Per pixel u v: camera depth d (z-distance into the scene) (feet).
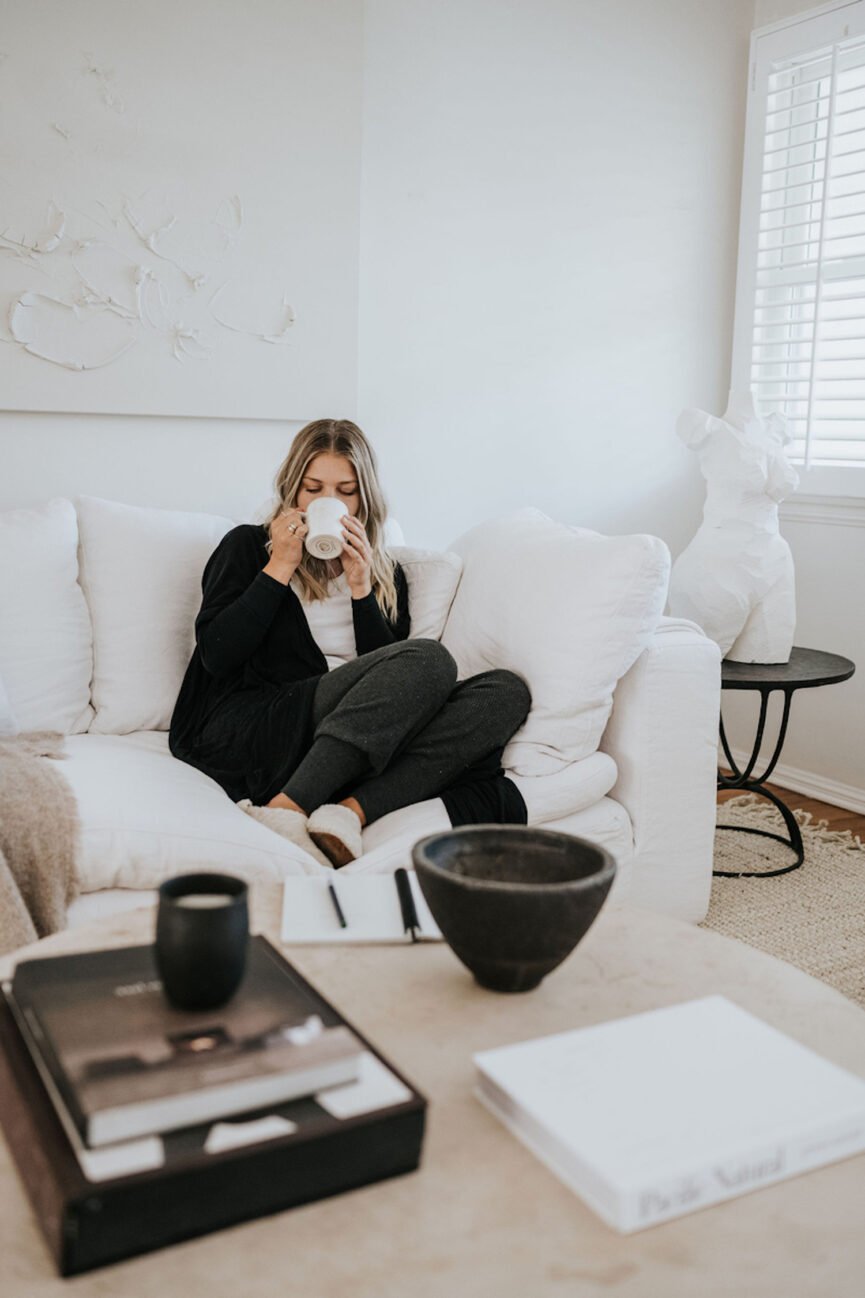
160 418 8.59
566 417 10.52
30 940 5.12
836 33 9.86
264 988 2.82
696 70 10.66
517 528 8.07
